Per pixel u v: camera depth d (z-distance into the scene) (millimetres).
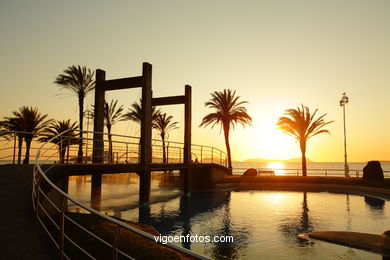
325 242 10078
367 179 31734
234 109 43406
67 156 13055
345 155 37625
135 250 6785
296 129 40438
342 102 38625
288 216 15141
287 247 9531
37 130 31250
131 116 39500
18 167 9781
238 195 24453
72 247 6191
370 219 14430
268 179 32844
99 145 19594
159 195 23625
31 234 5184
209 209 17297
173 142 23250
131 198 21547
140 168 18266
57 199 11031
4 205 6328
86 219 9500
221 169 33344
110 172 15562
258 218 14594
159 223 13391
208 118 43219
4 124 29688
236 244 9867
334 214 15734
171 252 6922
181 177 30516
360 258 8422
